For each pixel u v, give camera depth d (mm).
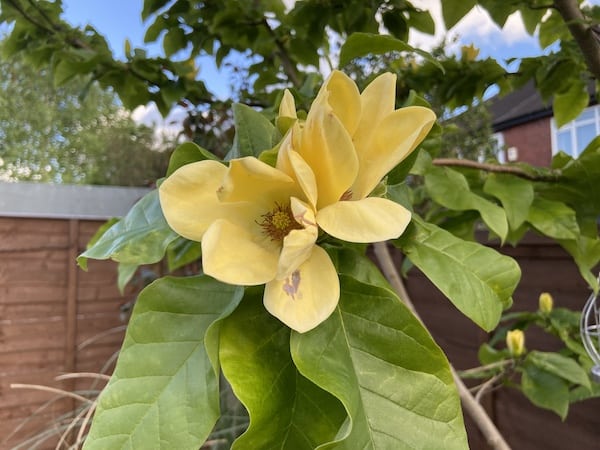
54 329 1448
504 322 1136
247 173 248
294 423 248
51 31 748
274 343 263
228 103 824
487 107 2260
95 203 1496
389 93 277
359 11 620
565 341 814
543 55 627
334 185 255
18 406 1390
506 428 1152
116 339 1511
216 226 250
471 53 689
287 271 228
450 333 1337
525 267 1100
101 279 1511
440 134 370
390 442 233
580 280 956
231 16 719
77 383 1452
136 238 321
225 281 239
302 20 680
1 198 1390
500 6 571
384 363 253
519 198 550
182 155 330
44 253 1446
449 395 247
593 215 612
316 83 595
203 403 249
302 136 254
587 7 627
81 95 770
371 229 236
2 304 1394
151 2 719
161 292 279
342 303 270
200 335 269
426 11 643
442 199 518
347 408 219
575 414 976
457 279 313
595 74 543
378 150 272
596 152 559
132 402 249
